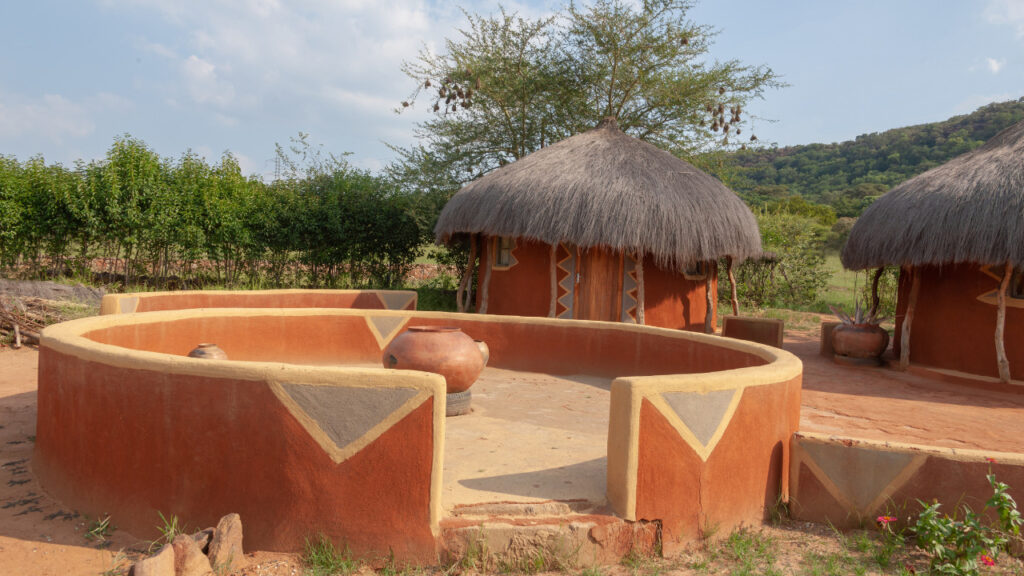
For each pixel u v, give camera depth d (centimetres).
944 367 1000
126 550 368
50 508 422
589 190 1140
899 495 412
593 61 1814
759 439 420
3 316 1015
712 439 389
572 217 1117
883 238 977
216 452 367
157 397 379
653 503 371
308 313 840
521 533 352
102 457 404
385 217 1680
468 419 589
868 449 419
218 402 366
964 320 976
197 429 370
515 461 462
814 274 2106
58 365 445
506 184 1224
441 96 1634
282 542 358
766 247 2038
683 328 1308
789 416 452
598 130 1386
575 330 816
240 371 361
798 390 474
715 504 392
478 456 472
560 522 359
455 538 349
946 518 371
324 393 354
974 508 400
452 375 585
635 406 364
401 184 1797
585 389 735
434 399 348
